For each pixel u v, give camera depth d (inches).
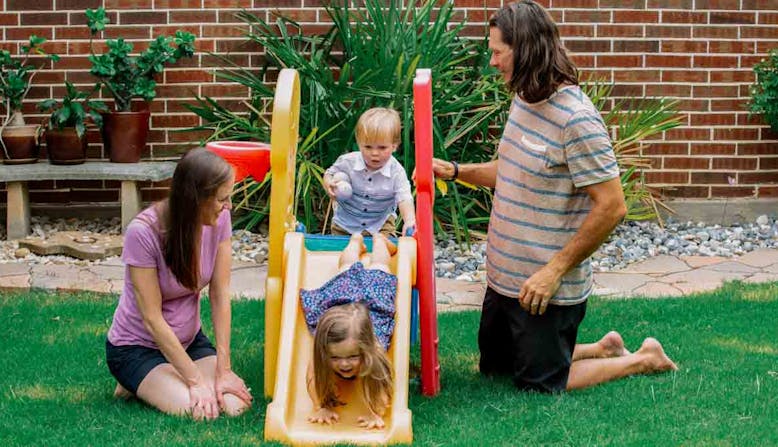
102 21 291.4
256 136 292.7
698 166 314.5
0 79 293.4
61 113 286.0
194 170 152.7
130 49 291.6
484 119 292.5
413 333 192.5
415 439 148.7
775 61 297.3
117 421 155.3
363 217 204.8
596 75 310.2
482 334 179.3
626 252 277.3
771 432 149.9
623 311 220.8
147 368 161.8
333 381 148.9
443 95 289.7
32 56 305.3
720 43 310.2
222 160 154.9
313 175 288.7
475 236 292.4
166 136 309.6
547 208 163.9
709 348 194.1
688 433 149.4
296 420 151.5
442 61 296.5
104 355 191.0
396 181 199.5
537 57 157.9
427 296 165.9
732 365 183.0
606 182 158.1
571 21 308.3
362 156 197.8
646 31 309.0
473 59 307.9
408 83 276.4
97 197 310.0
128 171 287.3
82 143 293.4
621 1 307.6
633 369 176.6
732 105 312.7
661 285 245.8
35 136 293.4
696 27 309.4
